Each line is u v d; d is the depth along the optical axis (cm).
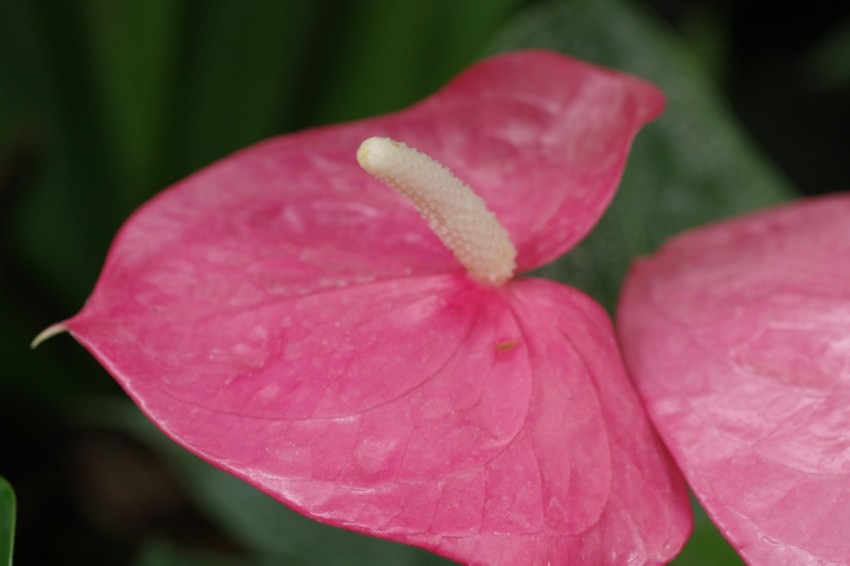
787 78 80
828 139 80
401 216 49
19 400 62
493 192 50
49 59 62
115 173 63
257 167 49
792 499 45
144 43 61
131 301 46
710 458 46
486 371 46
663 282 50
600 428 46
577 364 46
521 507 44
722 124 59
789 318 48
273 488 43
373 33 62
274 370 45
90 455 65
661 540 45
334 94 63
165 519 65
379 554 56
